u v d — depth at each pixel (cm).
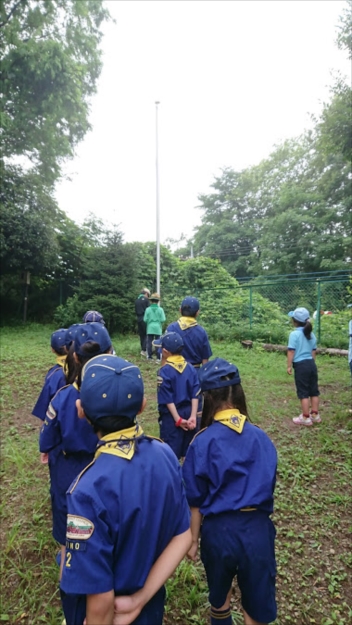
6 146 1788
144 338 1120
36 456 454
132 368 154
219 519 188
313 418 562
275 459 199
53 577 270
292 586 265
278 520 334
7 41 1566
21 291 1930
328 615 243
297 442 495
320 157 3083
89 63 1941
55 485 244
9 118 1598
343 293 1496
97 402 145
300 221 3069
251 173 4312
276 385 771
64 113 1716
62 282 1984
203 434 202
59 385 306
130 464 141
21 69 1567
